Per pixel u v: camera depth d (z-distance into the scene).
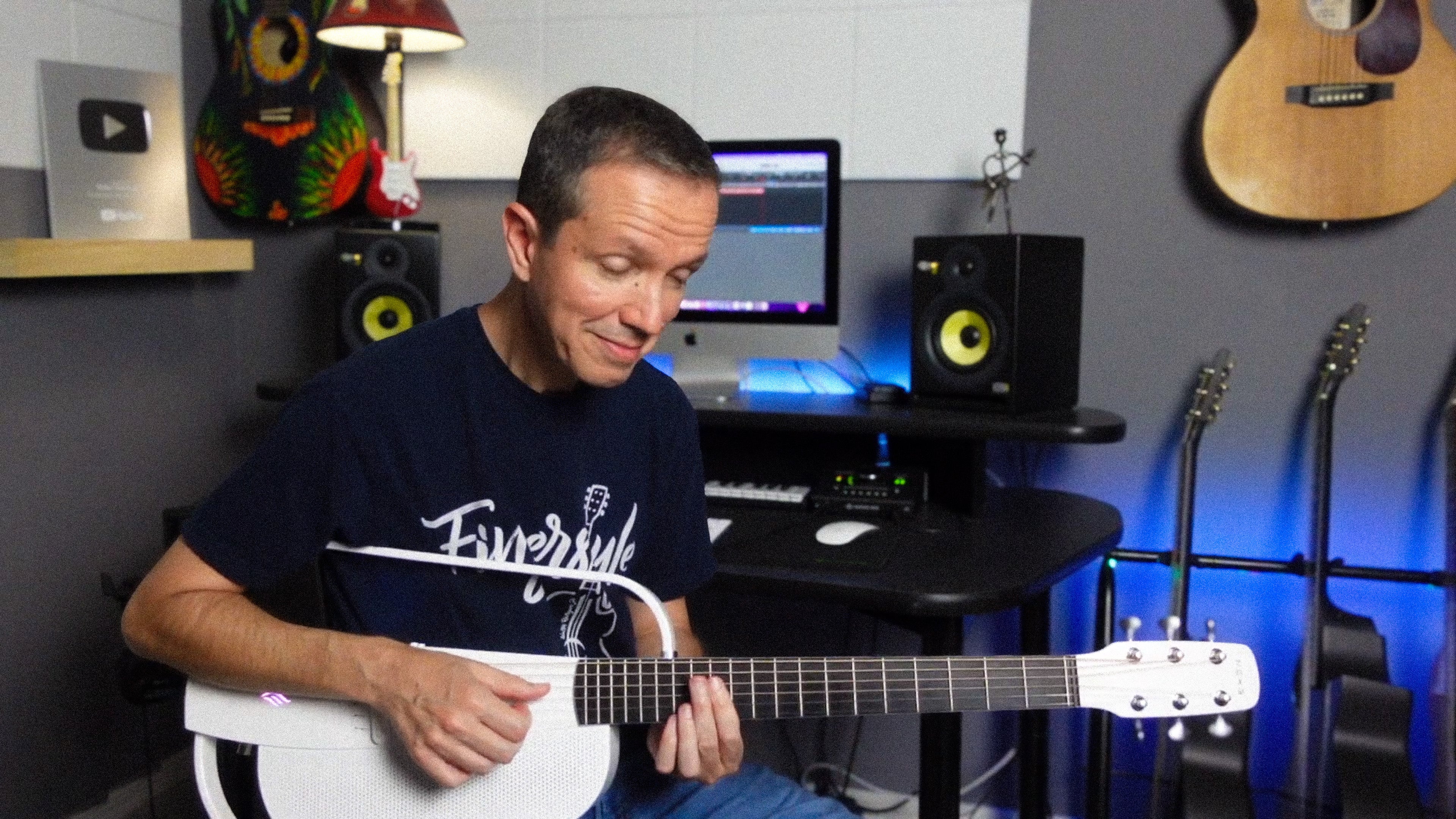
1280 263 2.20
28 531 2.27
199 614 1.26
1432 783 2.17
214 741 1.35
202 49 2.69
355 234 2.34
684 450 1.46
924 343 2.12
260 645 1.26
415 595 1.34
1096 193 2.29
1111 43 2.24
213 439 2.71
